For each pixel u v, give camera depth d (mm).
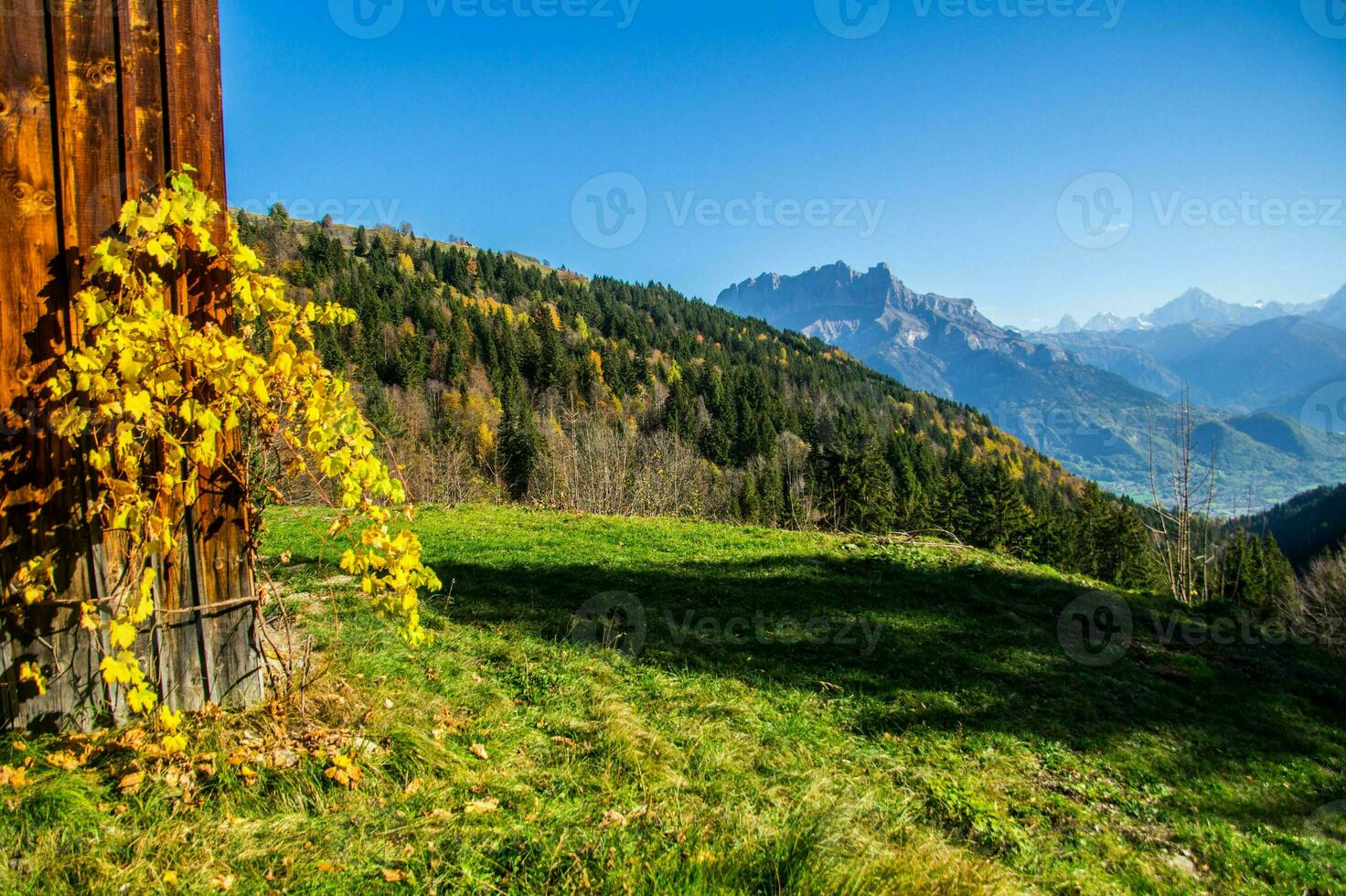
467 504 20328
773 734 5523
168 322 3410
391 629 6219
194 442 3664
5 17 3404
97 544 3701
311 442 3744
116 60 3641
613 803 3850
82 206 3584
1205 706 8570
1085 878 4371
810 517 52188
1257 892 4844
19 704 3562
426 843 3154
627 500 34719
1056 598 12422
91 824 2945
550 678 5746
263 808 3240
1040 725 7012
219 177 3904
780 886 3037
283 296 3893
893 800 4812
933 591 11578
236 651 4109
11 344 3463
